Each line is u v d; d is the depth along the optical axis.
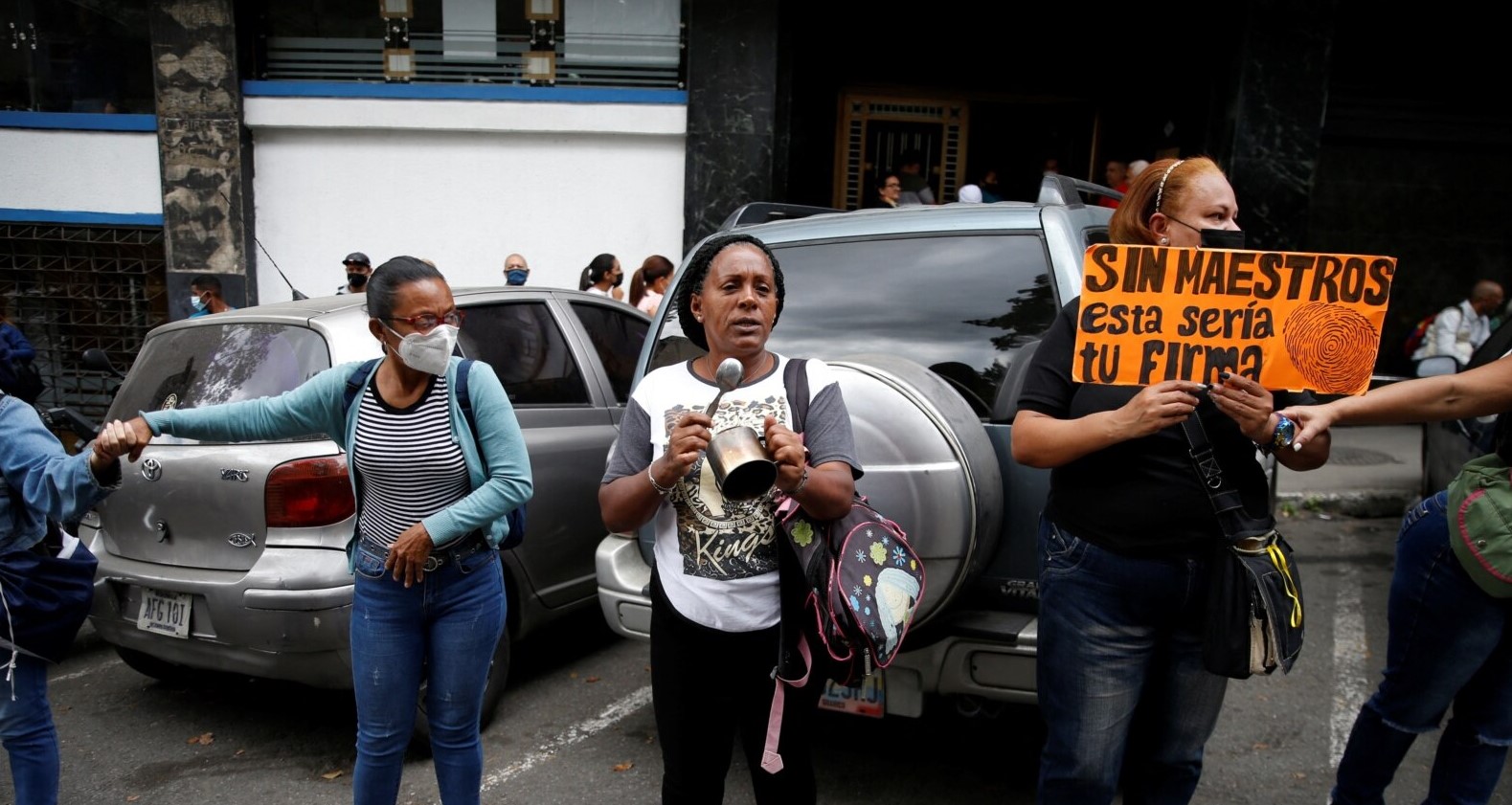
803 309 3.35
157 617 3.42
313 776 3.42
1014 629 2.71
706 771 2.20
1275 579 1.95
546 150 8.96
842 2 9.78
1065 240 3.05
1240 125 8.81
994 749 3.55
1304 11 8.62
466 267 9.13
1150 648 2.11
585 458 4.16
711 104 8.66
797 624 2.05
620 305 5.00
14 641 2.50
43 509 2.36
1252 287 1.91
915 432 2.59
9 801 3.25
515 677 4.29
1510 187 9.95
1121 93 10.23
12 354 6.59
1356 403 1.97
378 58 8.97
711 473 2.09
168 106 8.78
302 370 3.46
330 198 9.06
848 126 10.11
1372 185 9.92
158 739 3.70
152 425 2.29
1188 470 2.01
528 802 3.24
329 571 3.19
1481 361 2.38
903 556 2.11
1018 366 2.96
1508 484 2.25
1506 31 9.57
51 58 9.01
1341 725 3.80
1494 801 3.17
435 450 2.39
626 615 3.25
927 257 3.23
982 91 10.15
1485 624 2.34
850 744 3.60
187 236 8.94
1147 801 2.26
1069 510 2.12
